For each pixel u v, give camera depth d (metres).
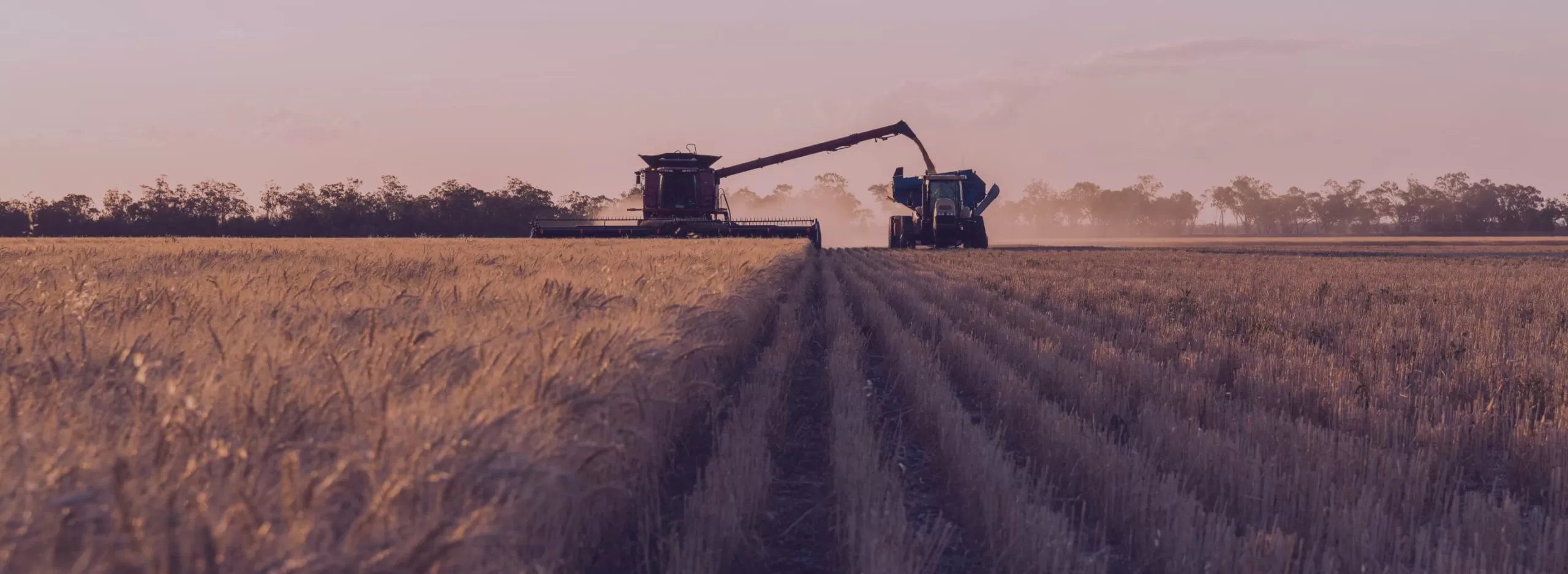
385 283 7.99
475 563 2.61
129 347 3.86
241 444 2.68
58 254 14.34
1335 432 6.30
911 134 45.84
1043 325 11.76
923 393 7.46
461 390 3.35
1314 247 66.00
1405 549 4.29
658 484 5.18
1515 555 4.41
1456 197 175.38
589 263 11.95
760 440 5.84
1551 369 8.40
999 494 4.80
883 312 13.45
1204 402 7.18
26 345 4.08
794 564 4.49
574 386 3.75
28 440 2.52
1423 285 19.38
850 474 5.20
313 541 2.29
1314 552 4.04
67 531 2.12
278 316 5.21
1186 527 4.35
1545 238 111.25
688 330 6.09
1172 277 21.88
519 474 2.81
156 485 2.30
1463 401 7.57
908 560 4.09
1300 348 9.95
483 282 7.82
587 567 4.04
